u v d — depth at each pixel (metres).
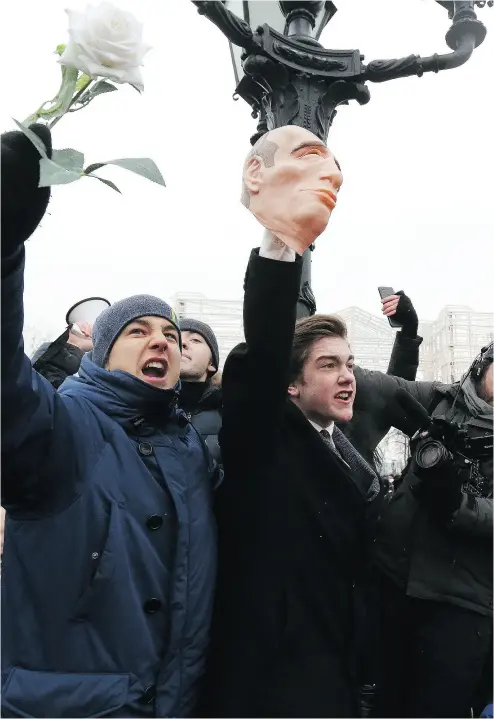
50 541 1.48
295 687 1.55
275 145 1.52
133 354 1.72
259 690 1.55
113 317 1.77
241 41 2.44
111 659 1.44
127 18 1.19
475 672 1.83
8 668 1.44
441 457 1.82
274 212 1.50
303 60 2.55
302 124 2.55
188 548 1.57
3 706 1.39
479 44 2.59
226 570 1.69
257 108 2.80
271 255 1.58
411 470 2.03
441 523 1.92
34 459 1.42
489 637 1.86
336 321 1.96
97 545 1.48
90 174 1.20
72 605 1.45
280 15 2.96
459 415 2.21
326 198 1.49
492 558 1.90
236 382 1.67
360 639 1.68
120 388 1.67
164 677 1.48
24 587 1.49
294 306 1.59
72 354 2.61
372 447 2.41
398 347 2.79
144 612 1.50
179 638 1.51
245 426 1.65
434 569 1.91
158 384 1.73
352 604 1.70
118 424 1.64
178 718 1.49
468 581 1.88
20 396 1.37
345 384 1.90
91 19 1.17
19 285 1.29
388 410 2.44
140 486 1.57
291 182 1.49
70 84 1.24
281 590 1.64
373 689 1.73
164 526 1.57
